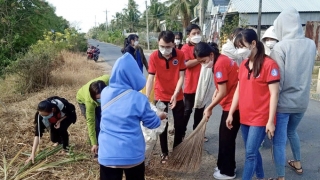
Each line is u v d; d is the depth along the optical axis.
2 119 5.45
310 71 3.18
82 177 3.58
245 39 2.83
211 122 5.97
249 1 21.72
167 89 4.07
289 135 3.65
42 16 15.97
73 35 24.05
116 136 2.45
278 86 2.88
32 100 7.30
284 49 3.12
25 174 3.46
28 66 8.65
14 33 14.02
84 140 4.71
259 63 2.88
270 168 3.98
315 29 14.84
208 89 4.43
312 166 3.97
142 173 2.62
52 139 4.22
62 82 9.29
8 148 4.24
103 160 2.48
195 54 3.43
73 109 4.12
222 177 3.68
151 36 46.53
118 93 2.47
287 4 21.92
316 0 22.47
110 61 20.08
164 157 4.07
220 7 23.02
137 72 2.50
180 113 4.07
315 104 7.06
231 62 3.42
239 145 4.73
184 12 36.06
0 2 13.55
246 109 3.06
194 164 3.67
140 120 2.52
